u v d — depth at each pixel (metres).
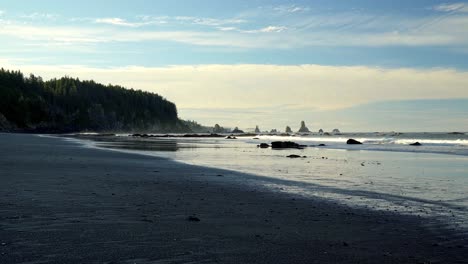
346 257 6.44
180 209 9.80
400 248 7.04
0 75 183.38
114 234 7.17
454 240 7.64
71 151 32.88
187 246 6.64
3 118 146.88
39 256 5.81
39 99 177.75
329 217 9.55
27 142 50.47
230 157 32.84
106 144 54.31
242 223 8.56
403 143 69.31
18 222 7.71
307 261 6.16
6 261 5.55
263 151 44.31
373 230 8.34
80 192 11.70
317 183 16.41
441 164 27.25
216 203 10.92
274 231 7.97
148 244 6.65
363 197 12.84
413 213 10.27
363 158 33.75
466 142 72.06
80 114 197.62
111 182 14.38
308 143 74.56
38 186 12.45
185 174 18.48
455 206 11.38
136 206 9.92
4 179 13.84
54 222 7.85
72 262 5.61
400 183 16.69
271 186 15.07
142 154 33.12
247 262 5.96
